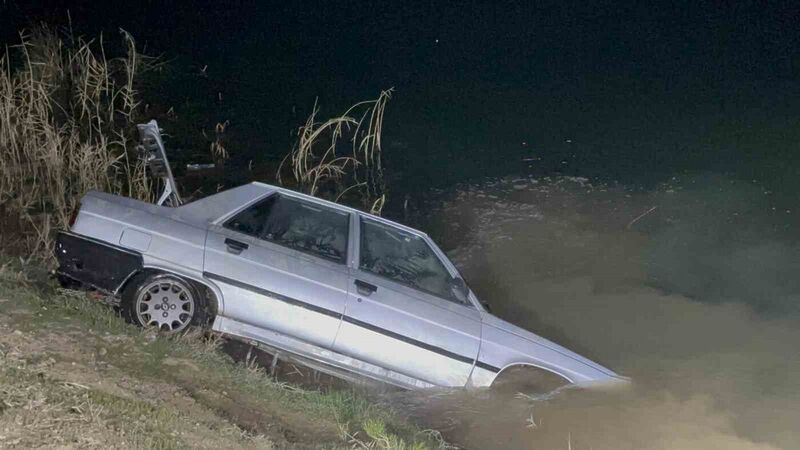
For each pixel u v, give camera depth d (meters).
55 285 7.64
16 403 4.90
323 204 7.70
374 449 5.83
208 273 7.26
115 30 19.00
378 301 7.43
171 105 15.12
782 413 7.54
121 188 10.87
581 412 7.42
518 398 7.64
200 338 7.25
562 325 9.28
